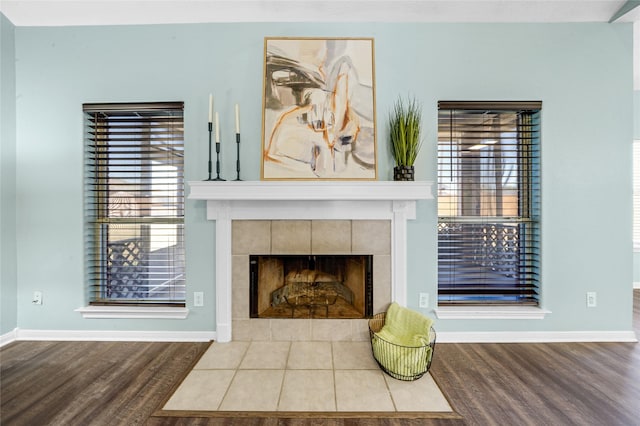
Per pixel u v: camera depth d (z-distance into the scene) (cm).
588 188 211
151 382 167
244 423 138
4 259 211
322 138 204
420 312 214
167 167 219
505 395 156
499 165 220
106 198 221
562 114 211
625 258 212
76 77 213
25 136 215
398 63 211
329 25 211
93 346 208
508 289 221
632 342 211
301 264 227
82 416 142
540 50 210
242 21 211
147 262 223
